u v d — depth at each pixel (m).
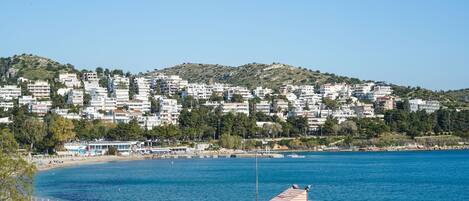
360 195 183.38
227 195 181.88
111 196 177.50
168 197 176.50
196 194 184.38
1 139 93.00
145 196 178.12
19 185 87.31
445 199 175.50
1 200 85.25
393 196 181.75
